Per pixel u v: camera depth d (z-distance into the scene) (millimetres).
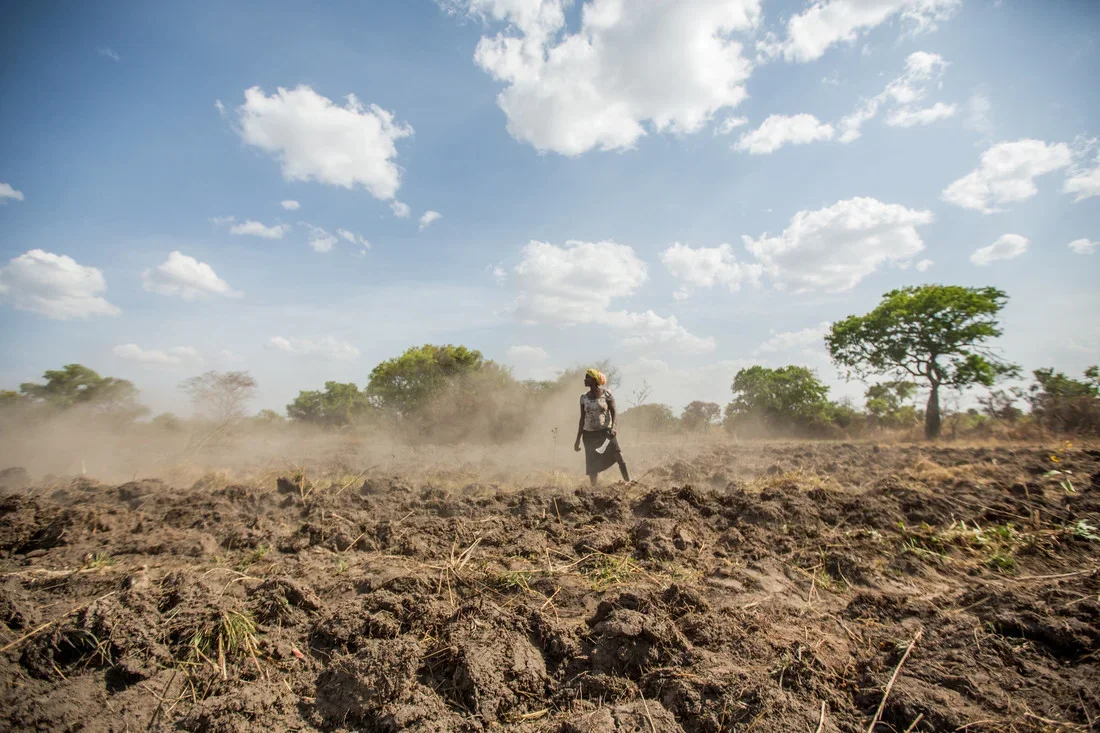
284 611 3572
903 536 5035
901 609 3504
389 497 6797
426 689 2773
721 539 5113
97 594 3965
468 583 4098
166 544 5016
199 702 2746
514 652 2980
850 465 10430
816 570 4363
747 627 3301
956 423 23281
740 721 2434
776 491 6336
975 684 2564
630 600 3416
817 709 2535
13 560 4801
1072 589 3469
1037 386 18812
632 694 2709
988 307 23781
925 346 24828
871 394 29031
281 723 2613
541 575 4246
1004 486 6734
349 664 2926
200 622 3387
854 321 27641
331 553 4934
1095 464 8109
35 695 2752
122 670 2959
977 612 3281
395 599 3654
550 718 2623
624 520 5707
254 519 5832
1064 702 2395
